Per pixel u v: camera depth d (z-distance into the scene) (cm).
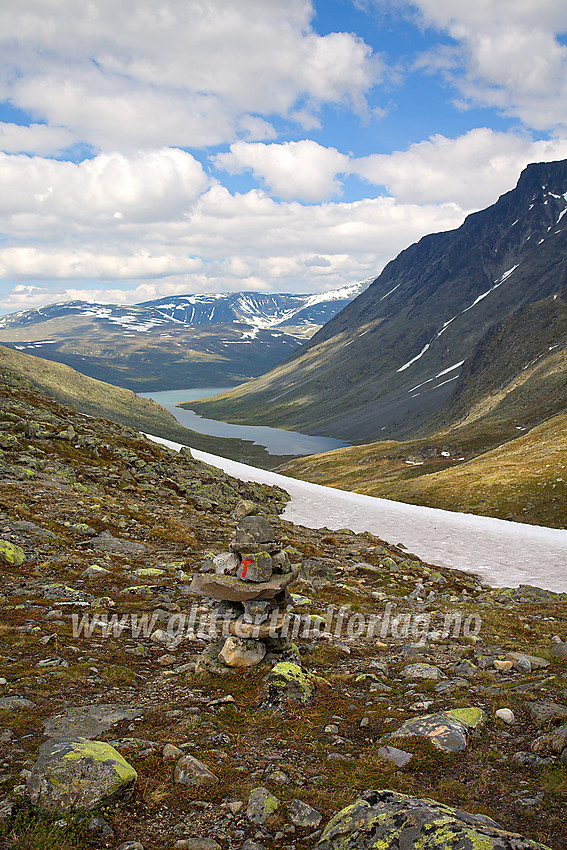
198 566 2422
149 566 2334
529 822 647
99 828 619
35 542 2353
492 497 9562
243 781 756
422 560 4803
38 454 4619
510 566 4659
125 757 786
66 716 918
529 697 1073
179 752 813
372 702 1108
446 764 816
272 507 7375
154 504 4303
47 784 653
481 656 1431
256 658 1270
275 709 1039
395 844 552
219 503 5388
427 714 1013
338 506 8350
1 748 770
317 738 924
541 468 10438
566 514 8138
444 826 561
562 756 797
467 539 5991
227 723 974
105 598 1725
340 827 606
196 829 640
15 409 6425
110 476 4750
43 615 1505
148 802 687
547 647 1602
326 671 1318
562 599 3081
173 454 7556
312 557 3459
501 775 778
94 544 2572
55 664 1162
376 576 3102
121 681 1135
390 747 871
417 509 8375
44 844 568
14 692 990
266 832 636
